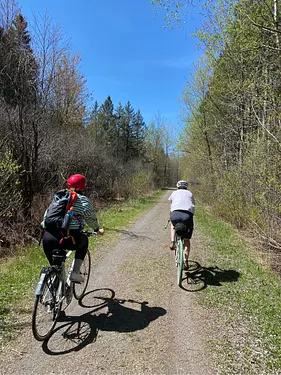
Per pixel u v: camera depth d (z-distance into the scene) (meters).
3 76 9.64
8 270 6.25
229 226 12.15
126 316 4.46
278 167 7.80
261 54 9.50
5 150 9.12
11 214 8.64
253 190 9.60
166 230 11.58
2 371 3.16
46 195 11.21
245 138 12.31
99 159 20.98
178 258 5.89
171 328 4.15
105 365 3.32
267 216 8.15
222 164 16.44
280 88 8.78
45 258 7.04
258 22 8.03
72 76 15.95
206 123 21.05
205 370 3.29
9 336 3.79
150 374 3.21
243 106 12.63
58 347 3.62
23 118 9.81
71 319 4.33
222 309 4.75
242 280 6.04
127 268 6.73
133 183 27.34
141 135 63.03
